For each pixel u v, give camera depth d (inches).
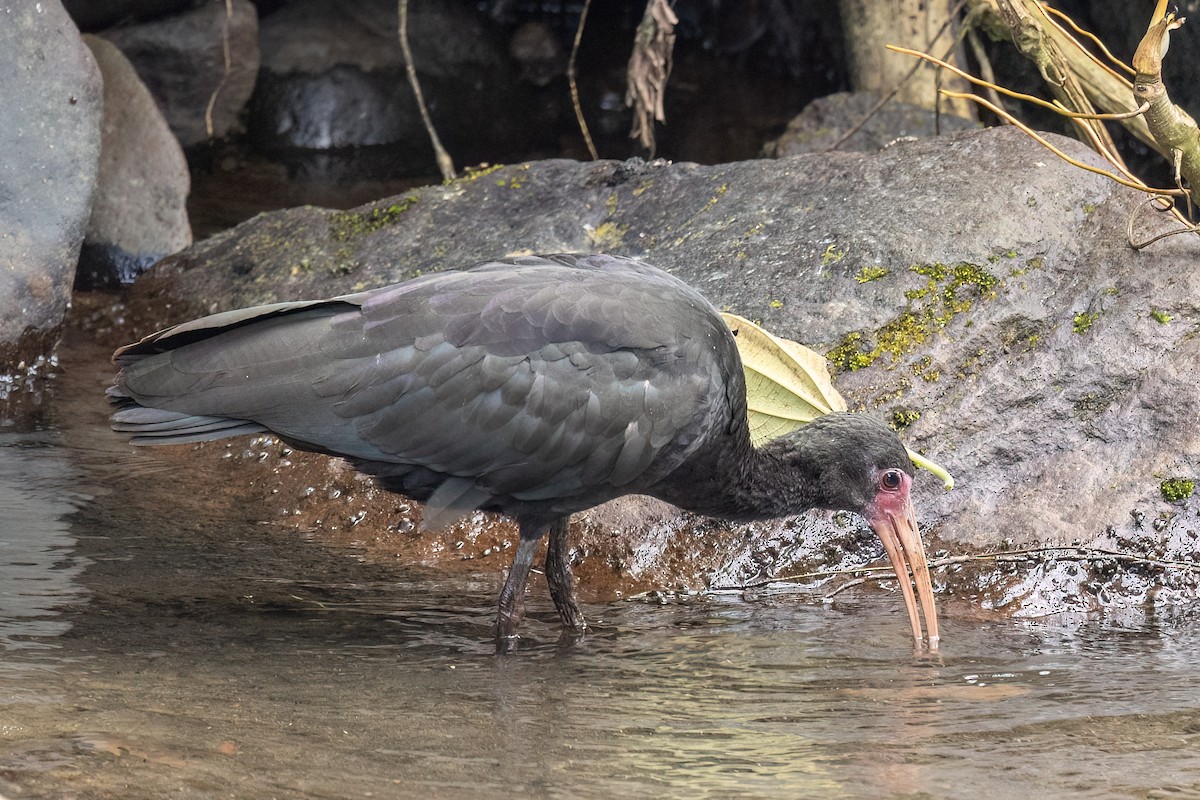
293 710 290.2
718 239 477.1
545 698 306.5
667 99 952.3
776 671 330.3
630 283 350.3
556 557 368.2
